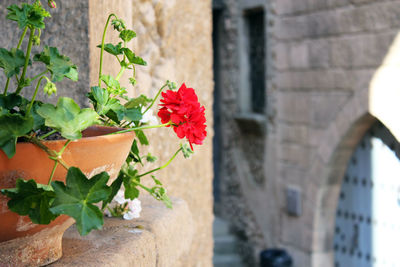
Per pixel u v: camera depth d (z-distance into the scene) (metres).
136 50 1.77
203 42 2.38
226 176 9.00
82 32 1.37
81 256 1.00
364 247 6.51
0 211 0.79
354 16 5.98
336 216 6.93
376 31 5.70
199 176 2.44
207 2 2.38
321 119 6.62
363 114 5.92
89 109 0.84
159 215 1.37
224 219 9.12
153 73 1.99
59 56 0.89
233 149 8.70
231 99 8.65
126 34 1.10
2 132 0.76
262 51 8.01
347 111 6.16
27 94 1.43
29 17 0.85
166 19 2.05
